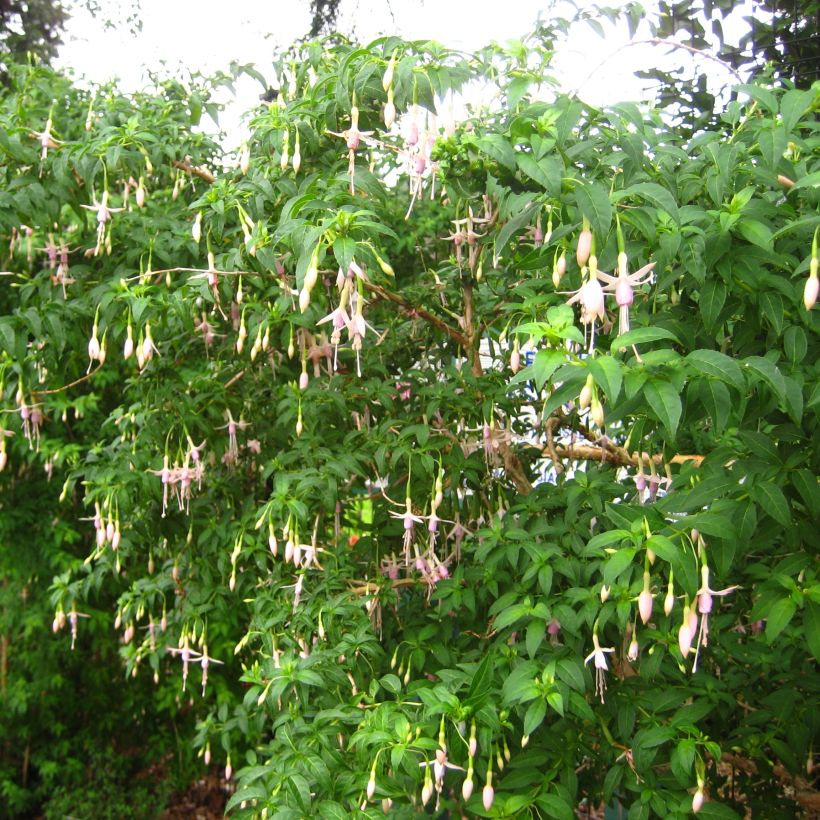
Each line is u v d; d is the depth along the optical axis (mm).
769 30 3559
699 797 2219
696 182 2283
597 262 1826
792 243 2123
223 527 3768
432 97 2182
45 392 3584
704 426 2898
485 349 4438
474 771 2473
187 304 3203
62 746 6129
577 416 3521
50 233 3607
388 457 3406
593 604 2498
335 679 2805
